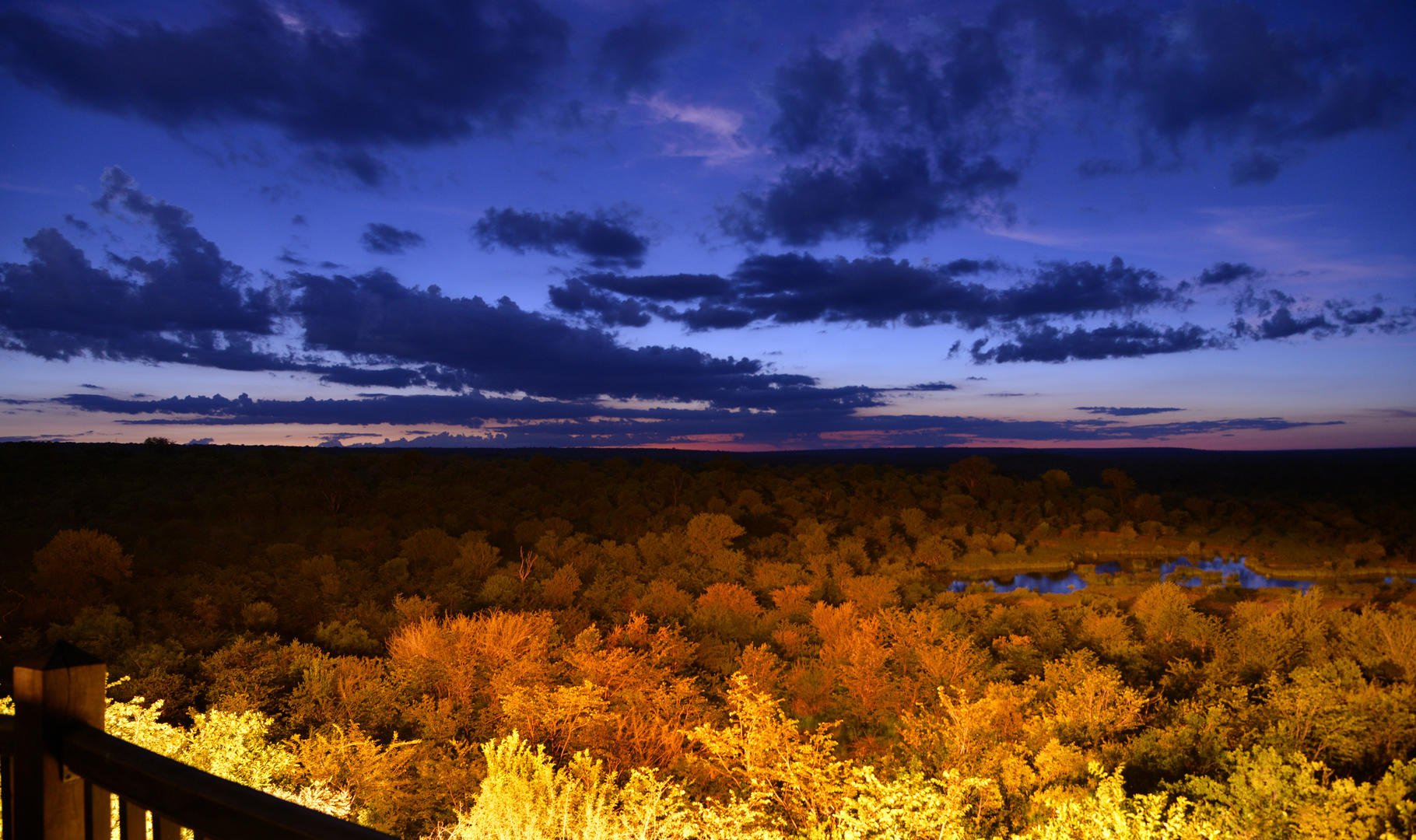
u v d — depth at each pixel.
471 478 56.69
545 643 16.31
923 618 22.00
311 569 26.28
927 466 121.12
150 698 13.07
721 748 7.56
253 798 1.18
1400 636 17.80
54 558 21.77
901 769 9.20
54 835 1.46
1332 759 10.43
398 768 8.62
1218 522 56.47
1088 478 102.56
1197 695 14.05
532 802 4.29
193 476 49.66
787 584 31.53
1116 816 5.85
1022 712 13.30
